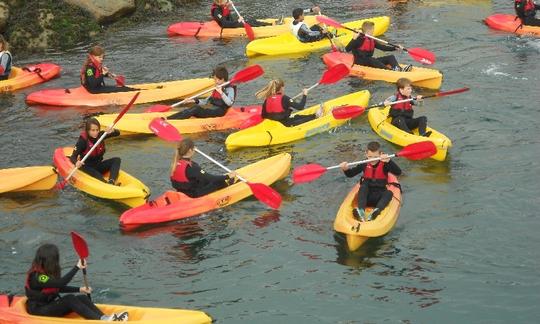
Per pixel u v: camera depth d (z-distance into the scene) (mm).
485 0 38250
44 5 32906
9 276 15797
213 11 33250
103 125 22906
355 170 18188
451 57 29672
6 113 25094
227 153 21688
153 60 30297
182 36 33531
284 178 20109
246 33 33281
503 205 18422
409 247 16719
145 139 22922
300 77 28219
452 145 21859
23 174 19375
